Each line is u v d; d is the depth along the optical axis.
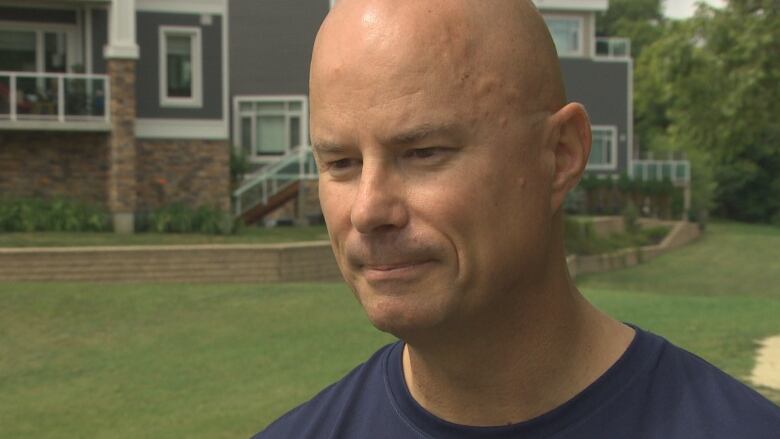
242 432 6.77
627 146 36.41
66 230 21.22
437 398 1.49
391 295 1.30
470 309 1.32
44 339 10.80
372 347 10.06
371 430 1.56
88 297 13.19
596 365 1.47
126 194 22.16
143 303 12.95
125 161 22.16
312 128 1.37
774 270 25.69
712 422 1.36
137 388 8.40
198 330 11.28
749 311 11.34
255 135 30.42
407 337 1.36
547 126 1.34
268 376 8.73
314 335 10.80
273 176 26.64
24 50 22.39
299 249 18.48
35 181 22.27
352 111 1.28
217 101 23.59
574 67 35.88
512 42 1.31
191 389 8.30
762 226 43.31
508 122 1.29
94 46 22.47
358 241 1.30
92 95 22.23
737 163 47.00
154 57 23.17
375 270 1.30
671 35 17.67
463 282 1.29
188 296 13.53
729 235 34.41
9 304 12.59
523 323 1.40
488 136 1.27
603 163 36.28
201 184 23.53
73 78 22.08
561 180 1.38
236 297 13.53
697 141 17.91
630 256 26.64
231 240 20.67
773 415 1.35
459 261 1.28
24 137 22.16
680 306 11.96
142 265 17.27
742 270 25.69
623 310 11.48
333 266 19.28
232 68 30.72
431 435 1.48
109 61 22.09
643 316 10.86
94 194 22.58
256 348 10.12
